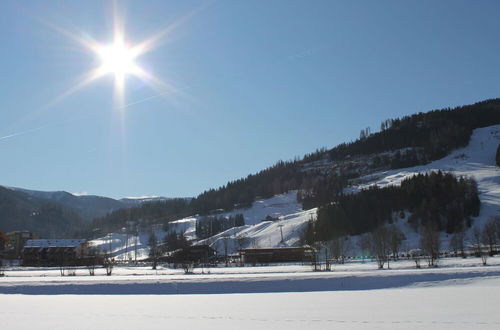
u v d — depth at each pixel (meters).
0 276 77.00
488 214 149.50
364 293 43.69
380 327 24.97
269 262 120.75
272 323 27.34
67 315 32.88
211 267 100.81
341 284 50.00
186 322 28.61
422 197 159.75
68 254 152.88
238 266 102.19
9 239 197.88
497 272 50.03
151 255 140.88
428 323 25.72
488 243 113.19
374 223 151.75
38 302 42.62
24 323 29.45
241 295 46.19
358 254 124.44
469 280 48.47
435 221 140.62
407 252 115.31
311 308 33.72
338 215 151.62
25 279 66.12
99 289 53.06
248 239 166.62
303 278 51.69
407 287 48.00
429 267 67.44
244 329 25.72
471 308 31.02
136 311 34.50
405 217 156.62
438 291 42.78
